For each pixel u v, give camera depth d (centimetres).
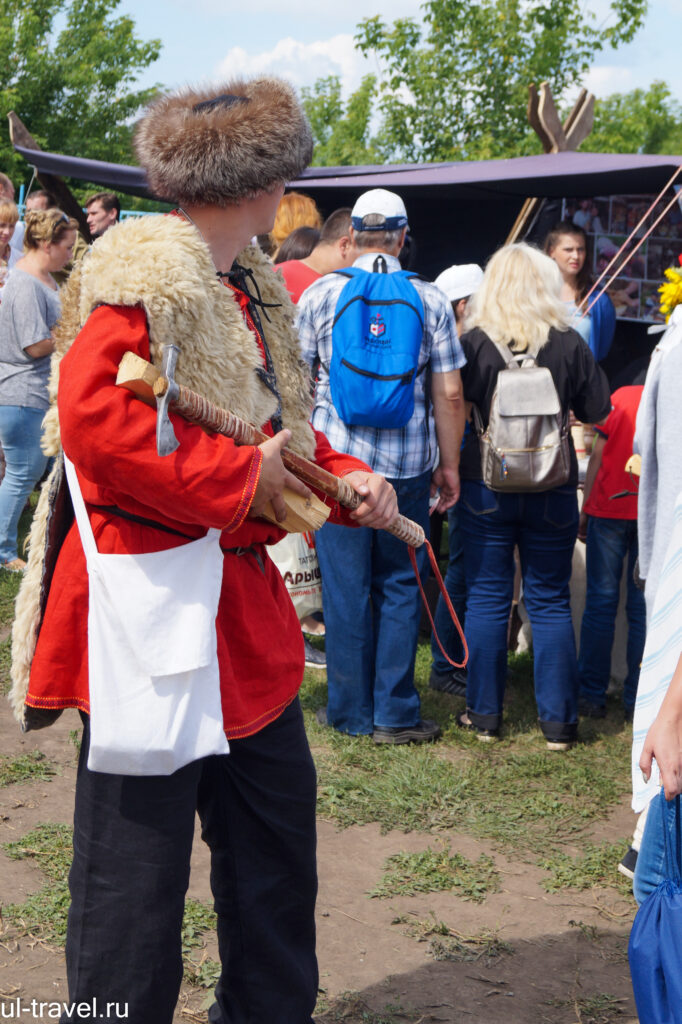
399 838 326
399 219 388
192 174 171
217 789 193
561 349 390
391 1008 242
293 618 196
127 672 161
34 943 254
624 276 613
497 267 396
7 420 560
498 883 300
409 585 396
